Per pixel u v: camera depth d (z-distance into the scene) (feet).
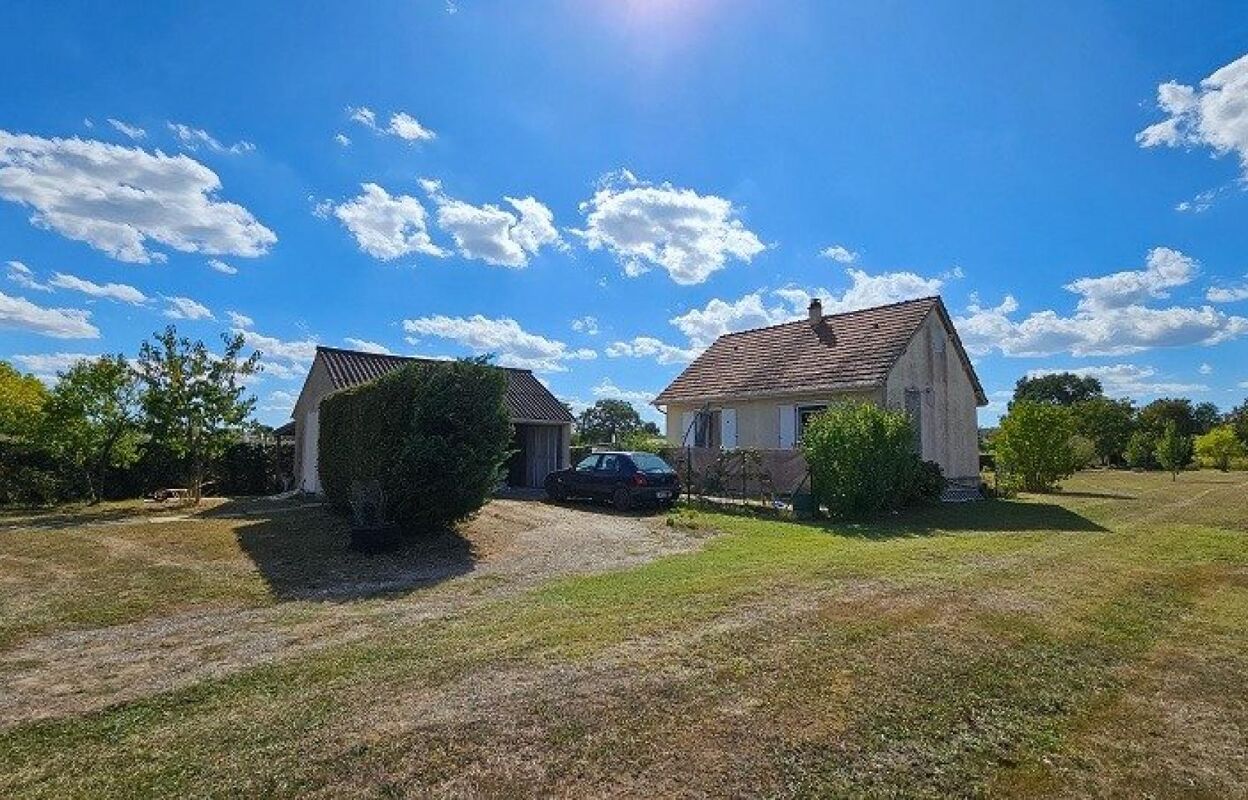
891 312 73.51
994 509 56.29
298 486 76.69
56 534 42.22
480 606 25.50
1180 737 13.93
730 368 84.58
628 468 59.52
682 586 27.17
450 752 13.02
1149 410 235.61
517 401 84.64
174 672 18.30
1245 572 28.99
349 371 70.90
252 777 12.23
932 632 20.06
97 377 67.00
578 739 13.52
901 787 11.98
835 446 51.72
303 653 19.67
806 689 15.96
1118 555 33.12
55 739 14.03
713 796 11.58
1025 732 14.07
